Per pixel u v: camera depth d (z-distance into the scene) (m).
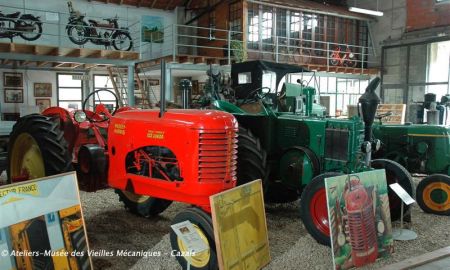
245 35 12.28
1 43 8.21
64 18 11.86
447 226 4.35
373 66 15.01
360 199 3.28
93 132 4.90
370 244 3.29
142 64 11.22
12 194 2.17
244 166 3.93
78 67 11.62
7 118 11.44
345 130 4.18
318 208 3.69
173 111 3.19
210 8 13.40
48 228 2.28
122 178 3.46
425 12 13.24
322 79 13.94
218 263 2.63
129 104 10.19
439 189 4.73
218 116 3.01
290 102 5.61
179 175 3.07
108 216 4.33
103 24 11.61
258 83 5.31
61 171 3.68
